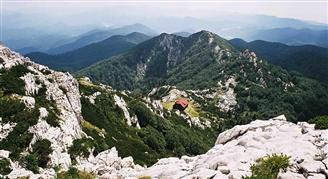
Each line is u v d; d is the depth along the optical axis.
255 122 41.47
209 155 35.88
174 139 199.38
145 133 181.38
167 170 33.69
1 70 107.88
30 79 109.44
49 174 42.44
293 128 37.53
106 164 52.75
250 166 28.66
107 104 181.38
